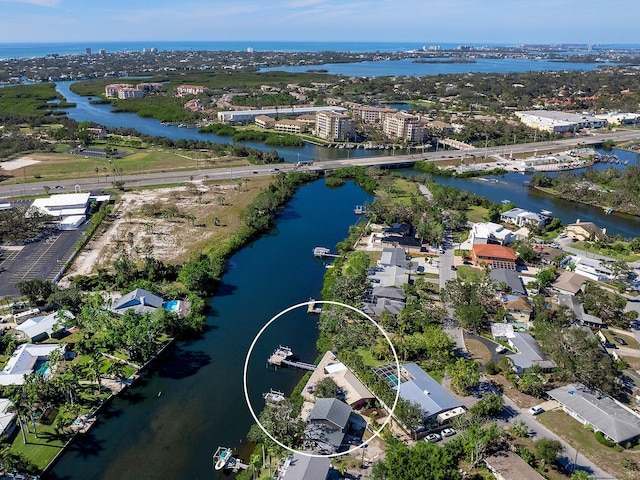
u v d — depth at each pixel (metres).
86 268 148.00
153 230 178.00
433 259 157.88
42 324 114.62
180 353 112.94
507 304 126.75
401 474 72.75
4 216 172.62
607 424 86.62
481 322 118.25
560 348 104.19
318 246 175.88
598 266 149.25
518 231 184.25
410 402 90.88
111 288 135.38
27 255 156.75
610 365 98.06
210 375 105.69
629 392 98.69
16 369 98.94
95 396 96.38
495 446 83.06
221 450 85.56
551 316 122.50
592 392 95.25
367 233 181.00
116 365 104.50
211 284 142.38
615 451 83.69
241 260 162.62
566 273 144.00
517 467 77.62
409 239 169.00
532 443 84.56
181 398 98.56
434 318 122.00
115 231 176.62
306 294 141.25
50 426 88.69
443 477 71.62
